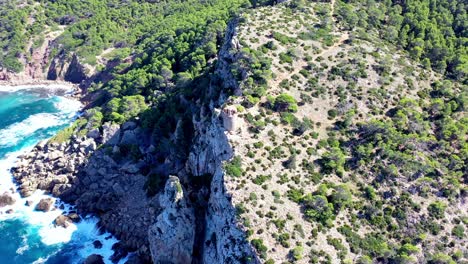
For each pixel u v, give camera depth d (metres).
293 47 119.62
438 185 91.25
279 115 103.19
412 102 107.62
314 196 88.19
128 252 112.56
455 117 106.94
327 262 80.38
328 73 113.75
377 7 145.88
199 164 108.12
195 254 99.88
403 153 96.12
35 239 118.75
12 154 156.50
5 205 130.50
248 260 81.00
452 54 126.50
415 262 81.44
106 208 125.38
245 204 87.06
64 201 131.88
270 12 135.25
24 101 199.50
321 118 104.75
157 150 135.00
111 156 137.25
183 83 150.62
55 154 145.75
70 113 187.38
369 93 109.75
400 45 130.62
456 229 85.94
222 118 99.56
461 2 147.88
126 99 156.25
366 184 93.50
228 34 130.25
